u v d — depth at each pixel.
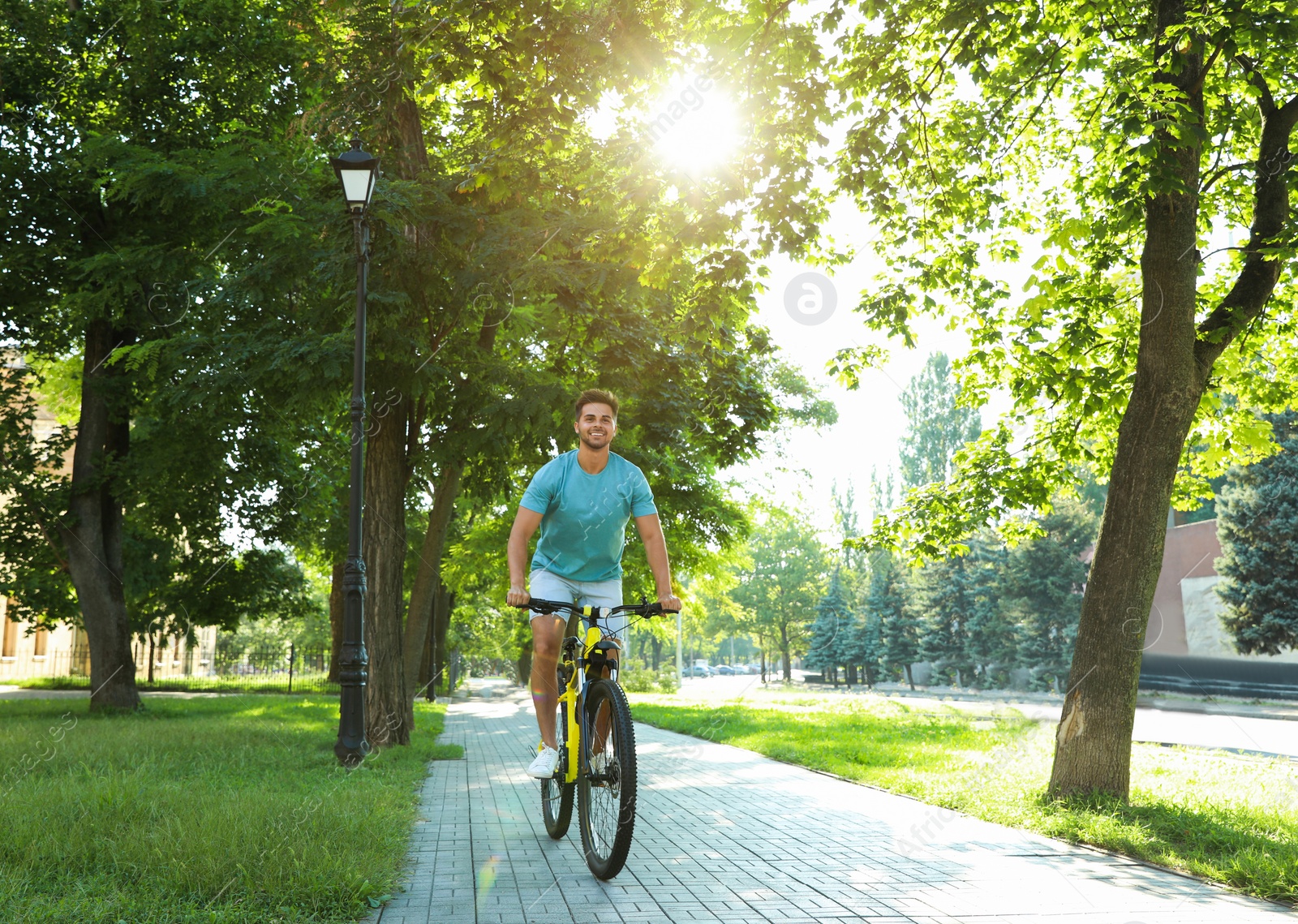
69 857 4.17
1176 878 4.61
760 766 9.59
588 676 4.60
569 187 9.73
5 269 14.92
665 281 8.03
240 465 17.19
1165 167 6.27
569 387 10.73
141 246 14.64
